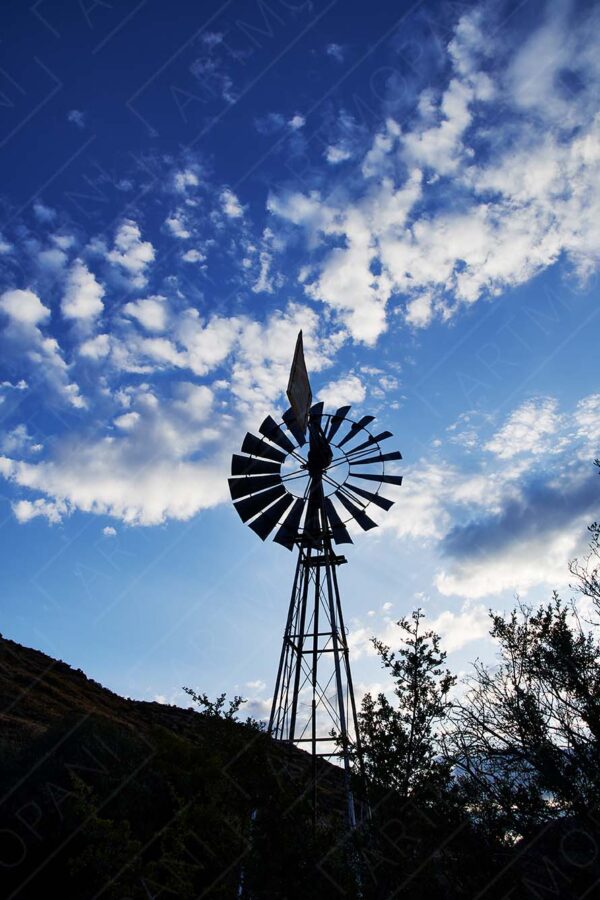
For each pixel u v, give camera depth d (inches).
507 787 356.8
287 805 379.6
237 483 650.2
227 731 522.0
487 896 321.7
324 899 334.3
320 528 642.2
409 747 367.2
